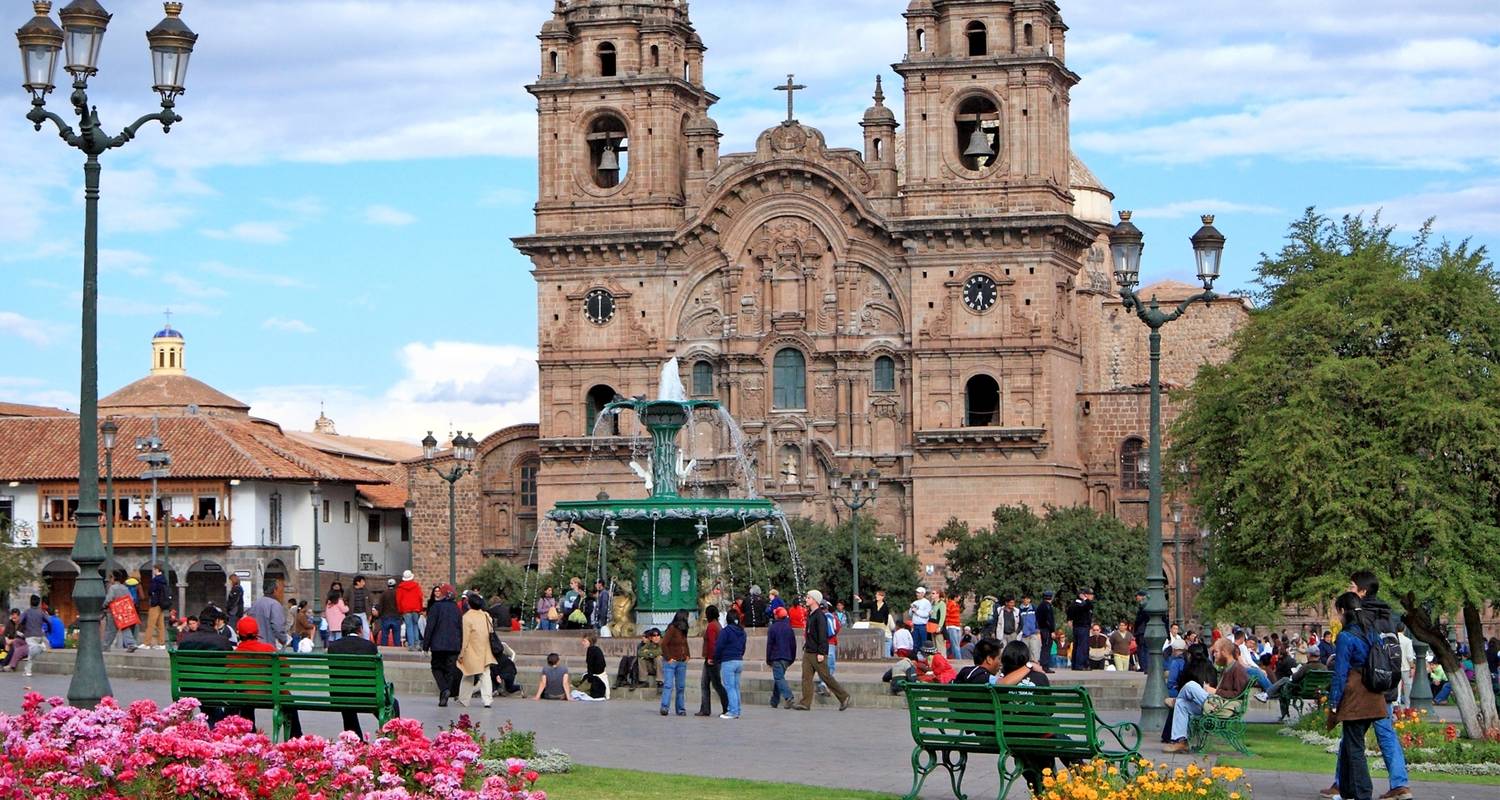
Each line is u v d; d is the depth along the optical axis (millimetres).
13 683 56031
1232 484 47969
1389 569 47094
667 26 120875
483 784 29031
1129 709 54688
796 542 107375
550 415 120375
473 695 54656
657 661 55531
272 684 36281
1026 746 31719
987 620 93688
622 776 34938
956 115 116062
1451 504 46375
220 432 123188
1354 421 47938
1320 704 47688
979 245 114750
